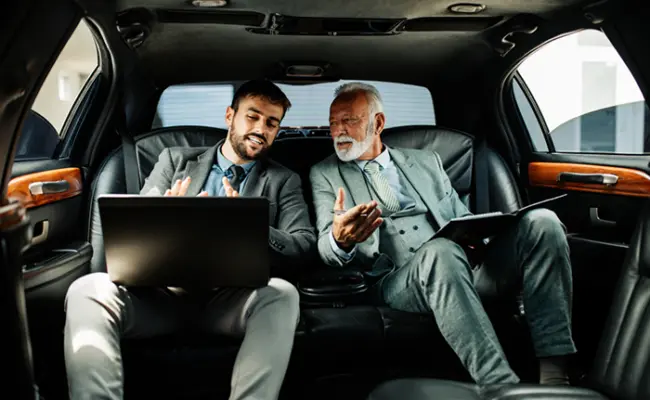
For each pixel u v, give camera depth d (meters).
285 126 3.13
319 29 2.54
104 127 2.69
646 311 1.61
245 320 2.03
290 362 2.23
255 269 1.94
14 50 1.43
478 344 2.02
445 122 3.26
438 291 2.09
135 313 2.05
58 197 2.36
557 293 2.15
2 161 1.44
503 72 2.89
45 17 1.53
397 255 2.62
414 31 2.60
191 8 2.27
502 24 2.56
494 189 3.01
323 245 2.47
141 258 1.93
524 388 1.64
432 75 3.09
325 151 2.97
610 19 2.25
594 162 2.64
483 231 2.25
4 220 1.26
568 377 2.23
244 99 2.56
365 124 2.72
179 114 3.06
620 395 1.57
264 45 2.70
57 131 2.56
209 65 2.87
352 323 2.28
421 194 2.72
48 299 2.10
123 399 1.99
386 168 2.76
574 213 2.76
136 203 1.85
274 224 2.57
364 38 2.66
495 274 2.38
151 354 2.10
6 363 1.26
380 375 2.34
